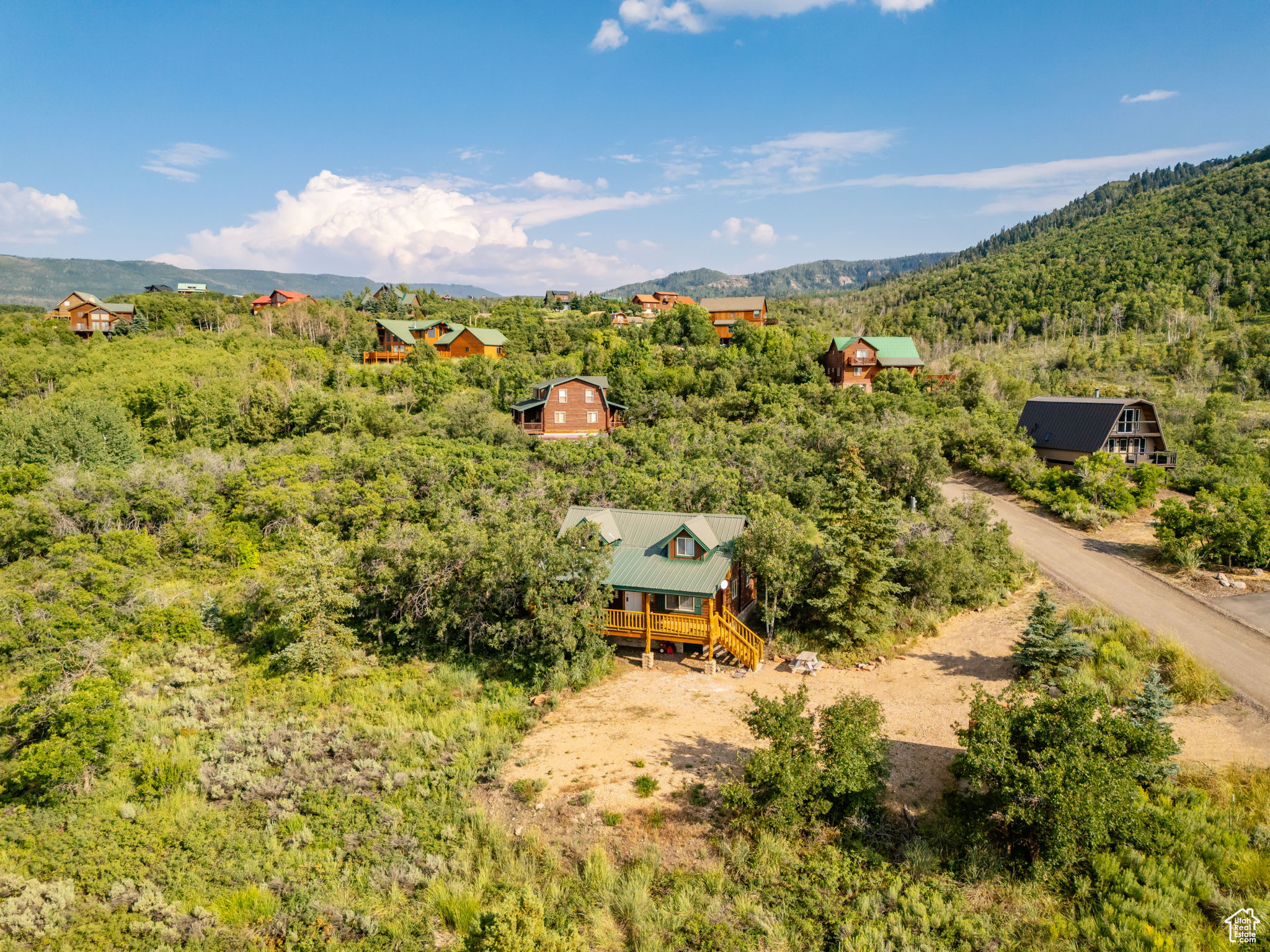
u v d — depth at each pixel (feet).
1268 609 87.71
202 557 118.83
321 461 150.61
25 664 83.87
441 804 63.46
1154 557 109.91
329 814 62.28
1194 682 71.82
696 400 218.59
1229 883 48.34
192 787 65.92
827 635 91.35
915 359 262.88
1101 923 46.83
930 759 66.49
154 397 198.49
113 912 52.54
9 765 65.36
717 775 65.77
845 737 56.85
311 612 90.17
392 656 92.17
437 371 236.63
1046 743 52.34
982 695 56.95
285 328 339.98
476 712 78.74
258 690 84.17
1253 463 166.20
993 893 50.65
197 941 49.34
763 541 91.97
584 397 212.64
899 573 100.58
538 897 52.13
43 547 115.34
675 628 89.45
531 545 88.28
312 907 52.37
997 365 331.57
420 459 145.18
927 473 135.74
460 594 91.50
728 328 345.10
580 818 60.80
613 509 103.86
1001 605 100.37
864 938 47.24
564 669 85.40
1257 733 63.82
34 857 57.31
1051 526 132.16
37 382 237.25
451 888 53.83
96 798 64.23
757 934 49.24
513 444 185.68
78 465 144.66
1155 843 50.85
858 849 55.36
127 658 88.38
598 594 87.56
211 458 153.38
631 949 48.96
